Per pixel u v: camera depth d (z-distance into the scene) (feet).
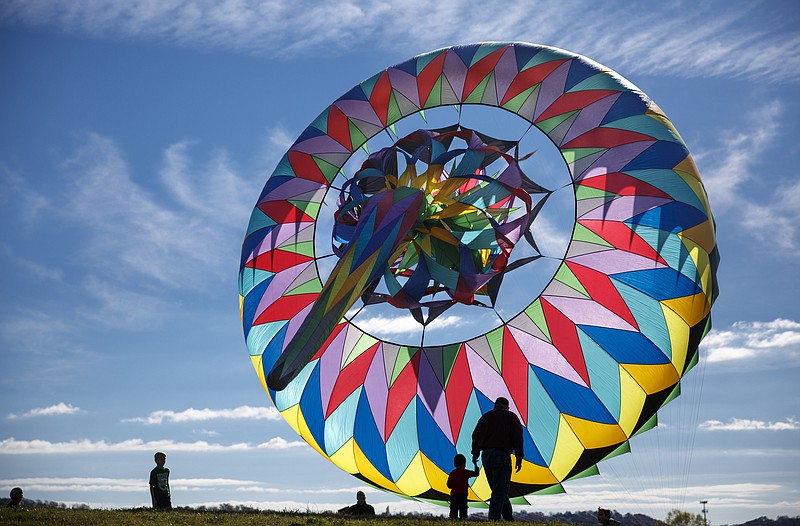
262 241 82.89
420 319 79.71
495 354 76.38
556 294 75.00
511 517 62.18
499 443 53.26
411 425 77.05
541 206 75.51
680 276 69.82
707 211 70.69
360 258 72.84
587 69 77.30
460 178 79.36
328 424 78.84
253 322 81.92
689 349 70.13
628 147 72.95
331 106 85.71
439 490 75.72
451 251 80.64
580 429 72.54
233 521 52.08
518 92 78.59
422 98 81.97
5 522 47.65
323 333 70.08
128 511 58.80
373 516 59.16
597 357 72.69
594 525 69.41
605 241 72.74
